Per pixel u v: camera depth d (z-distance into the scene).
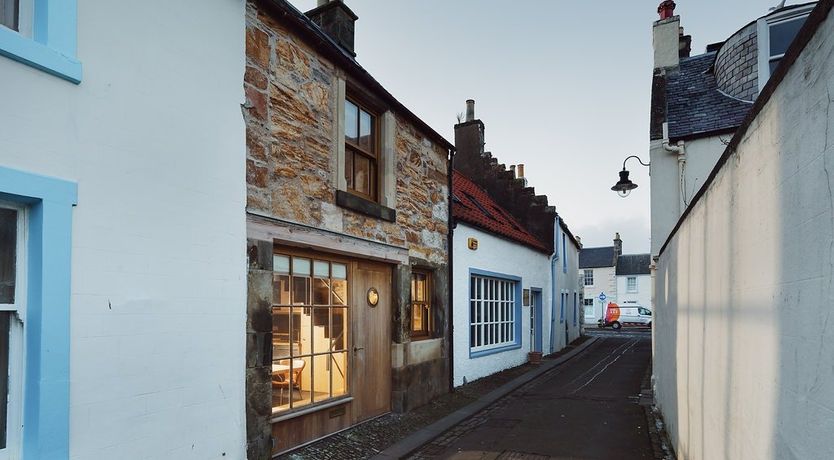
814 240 1.74
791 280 1.97
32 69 2.99
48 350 2.95
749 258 2.56
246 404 4.46
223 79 4.37
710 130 8.37
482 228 10.82
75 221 3.16
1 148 2.83
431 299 8.37
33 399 2.92
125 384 3.39
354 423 6.26
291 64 5.31
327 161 5.81
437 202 8.59
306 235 5.38
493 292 11.98
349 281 6.32
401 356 7.13
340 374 6.10
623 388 9.86
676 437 5.27
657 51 10.72
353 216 6.25
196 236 4.00
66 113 3.15
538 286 15.06
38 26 3.07
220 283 4.19
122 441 3.35
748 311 2.58
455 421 6.89
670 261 5.77
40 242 2.97
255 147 4.76
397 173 7.33
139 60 3.63
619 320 33.03
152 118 3.70
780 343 2.10
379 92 6.74
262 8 4.96
